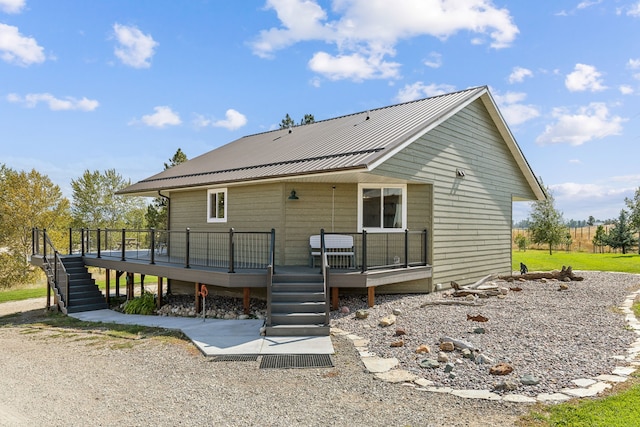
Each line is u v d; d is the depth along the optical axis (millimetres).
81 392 5309
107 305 13844
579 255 27922
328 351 6922
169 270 11328
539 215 29094
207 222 14164
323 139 12648
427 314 8945
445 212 12305
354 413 4449
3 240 29094
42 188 30406
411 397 4867
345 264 11406
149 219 29922
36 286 25703
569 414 4172
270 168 11250
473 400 4695
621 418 4012
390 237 11766
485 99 13906
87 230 15852
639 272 17203
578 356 6066
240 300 12297
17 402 4996
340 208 11672
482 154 14266
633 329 7523
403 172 10539
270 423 4234
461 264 13023
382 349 6910
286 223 11539
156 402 4879
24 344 8734
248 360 6555
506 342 6820
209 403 4812
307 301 8789
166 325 9500
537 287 12328
